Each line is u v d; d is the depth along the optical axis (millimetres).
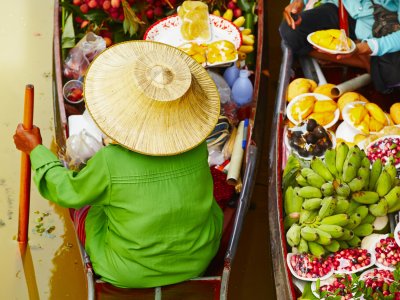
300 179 3787
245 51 4414
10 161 4426
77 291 4105
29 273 4125
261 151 4238
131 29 4352
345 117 4105
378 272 3609
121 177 3311
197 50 4262
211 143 4059
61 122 3984
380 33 4223
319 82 4348
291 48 4355
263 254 4258
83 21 4391
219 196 3873
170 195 3348
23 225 4062
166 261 3457
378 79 4305
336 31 4215
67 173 3404
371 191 3754
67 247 4199
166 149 3293
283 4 5129
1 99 4629
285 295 3660
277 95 4305
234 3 4527
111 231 3467
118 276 3479
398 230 3684
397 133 4023
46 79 4723
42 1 5023
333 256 3670
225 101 4184
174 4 4551
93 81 3355
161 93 3270
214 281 3572
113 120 3297
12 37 4863
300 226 3711
